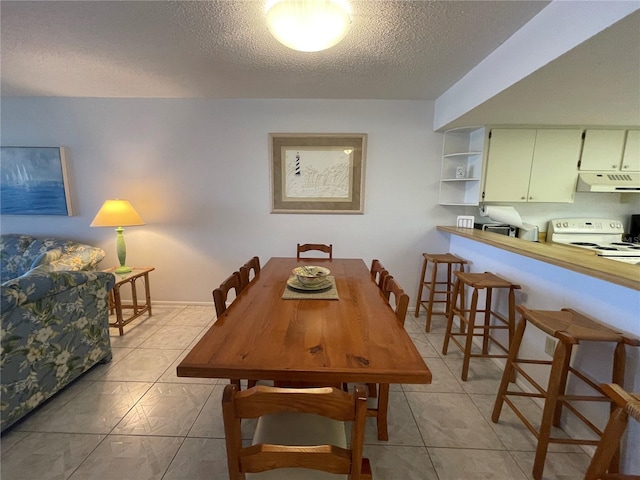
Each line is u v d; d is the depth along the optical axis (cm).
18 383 154
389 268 317
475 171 283
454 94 246
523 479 132
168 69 219
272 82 245
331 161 298
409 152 298
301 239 314
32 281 158
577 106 206
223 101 292
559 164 271
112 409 171
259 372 94
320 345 108
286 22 131
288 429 104
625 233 312
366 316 134
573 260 149
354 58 198
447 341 232
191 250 319
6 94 282
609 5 110
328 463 78
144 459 139
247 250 318
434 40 174
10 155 296
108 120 296
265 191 306
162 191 309
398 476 132
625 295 128
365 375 92
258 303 149
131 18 155
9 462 137
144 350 235
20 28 164
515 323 199
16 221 312
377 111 292
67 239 316
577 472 134
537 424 161
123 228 316
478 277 212
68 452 142
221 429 157
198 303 328
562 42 132
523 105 206
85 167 303
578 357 150
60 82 248
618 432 86
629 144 267
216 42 179
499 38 171
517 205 311
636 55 132
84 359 195
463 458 141
